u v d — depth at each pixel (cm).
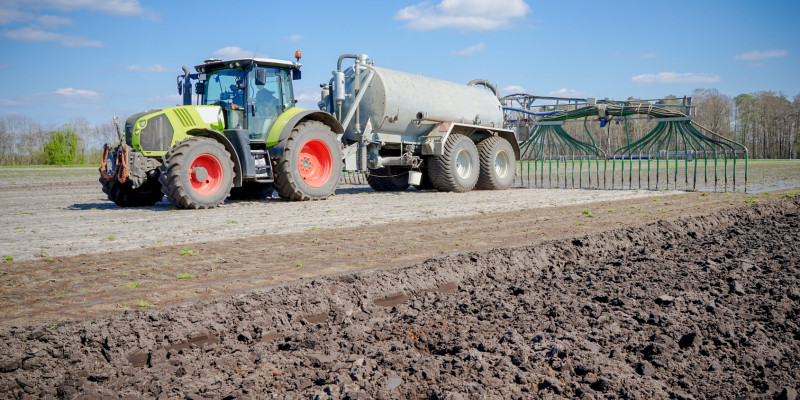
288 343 307
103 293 406
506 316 349
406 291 424
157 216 838
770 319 335
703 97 7044
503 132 1475
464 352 286
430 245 602
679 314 344
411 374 262
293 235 665
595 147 1783
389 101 1184
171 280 445
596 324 329
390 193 1301
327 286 400
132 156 920
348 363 278
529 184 1622
